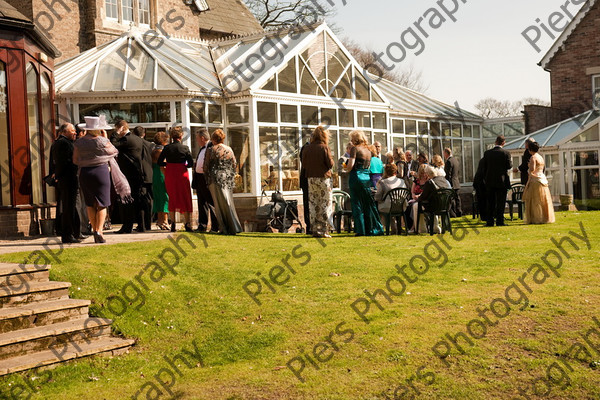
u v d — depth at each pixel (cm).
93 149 1024
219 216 1245
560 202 2202
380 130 2069
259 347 695
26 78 1255
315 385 600
